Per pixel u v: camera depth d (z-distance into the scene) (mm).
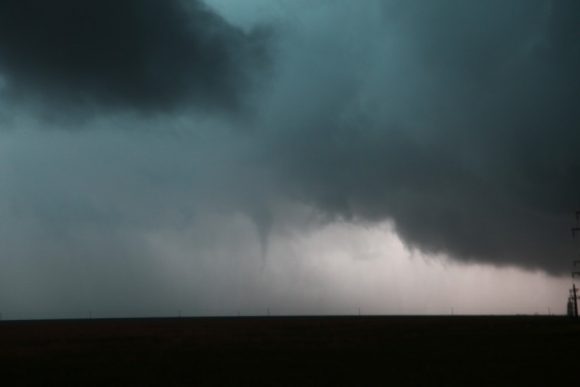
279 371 43500
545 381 36938
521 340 72500
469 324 125562
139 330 122062
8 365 49281
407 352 57406
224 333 101750
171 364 48844
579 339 73625
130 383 38500
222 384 37594
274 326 137750
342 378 39312
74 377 41469
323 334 92750
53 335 102625
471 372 41469
